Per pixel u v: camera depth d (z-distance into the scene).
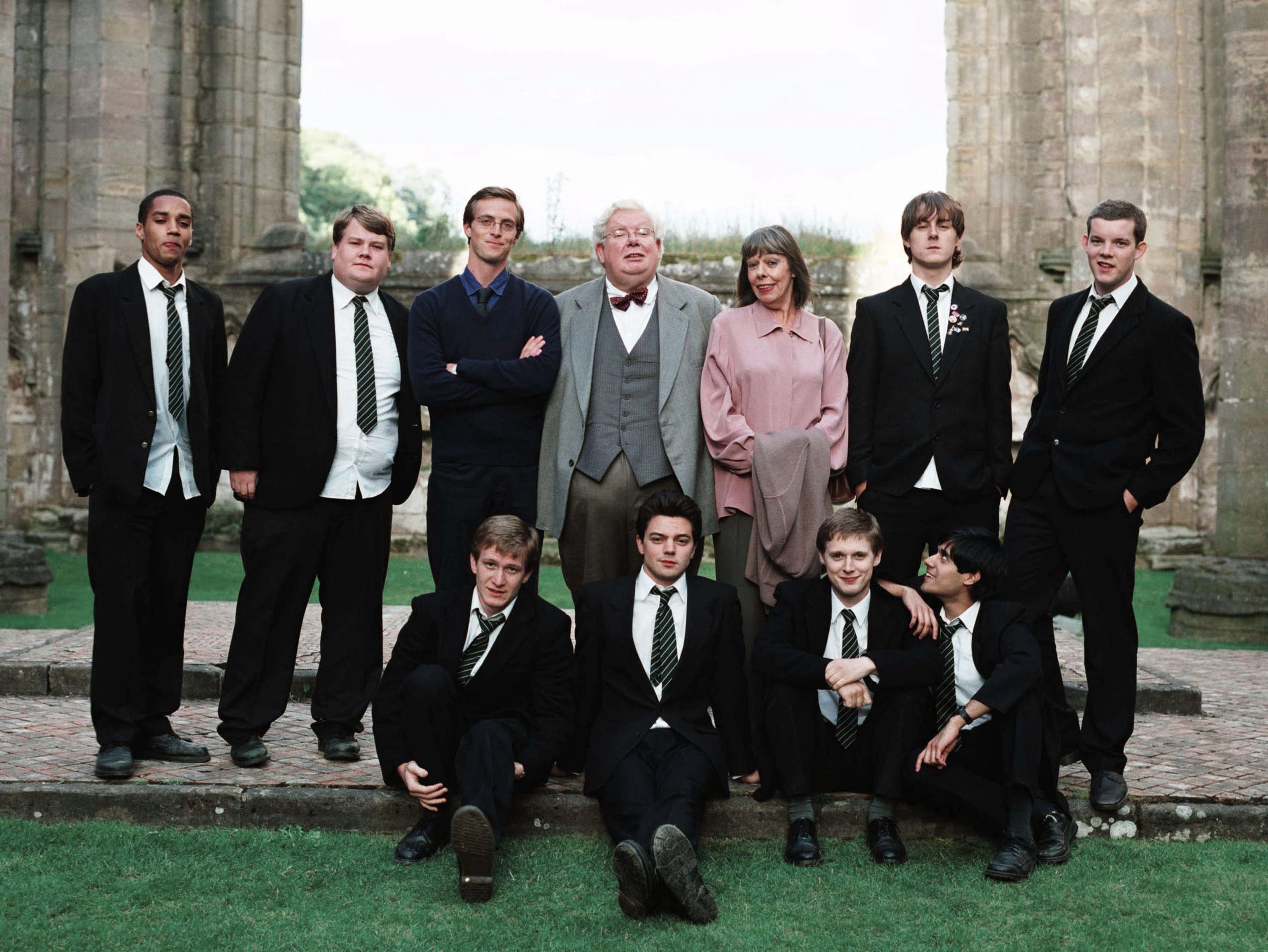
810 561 4.57
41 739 5.26
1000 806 4.20
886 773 4.24
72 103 13.70
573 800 4.39
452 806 4.31
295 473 4.79
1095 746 4.51
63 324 13.97
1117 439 4.50
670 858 3.60
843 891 3.91
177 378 4.71
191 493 4.79
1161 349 4.42
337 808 4.41
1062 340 4.64
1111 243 4.44
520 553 4.21
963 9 14.30
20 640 7.28
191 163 14.61
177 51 14.46
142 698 4.75
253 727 4.80
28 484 14.23
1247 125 9.48
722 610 4.43
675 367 4.74
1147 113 13.08
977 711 4.14
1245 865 4.14
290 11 14.99
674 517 4.32
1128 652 4.52
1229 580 9.27
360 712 4.95
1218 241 13.55
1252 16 9.43
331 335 4.82
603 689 4.44
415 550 13.93
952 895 3.87
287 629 4.91
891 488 4.66
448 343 4.77
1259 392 9.50
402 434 5.02
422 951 3.46
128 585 4.64
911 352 4.69
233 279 14.58
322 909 3.73
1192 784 4.66
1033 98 14.11
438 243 15.27
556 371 4.72
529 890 3.90
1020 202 14.16
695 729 4.33
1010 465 4.74
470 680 4.32
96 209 13.60
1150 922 3.67
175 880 3.91
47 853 4.10
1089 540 4.52
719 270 14.21
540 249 14.64
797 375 4.72
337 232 4.84
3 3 9.92
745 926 3.64
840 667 4.19
